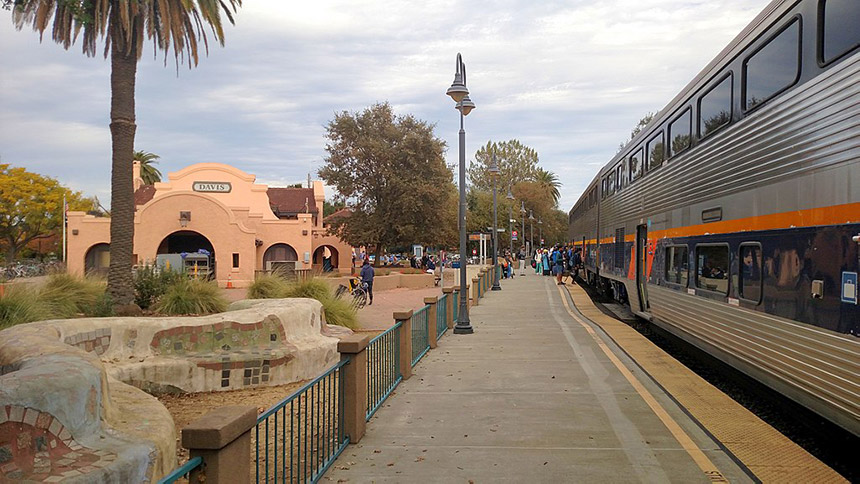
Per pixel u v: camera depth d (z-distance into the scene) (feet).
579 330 49.42
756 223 22.88
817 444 23.15
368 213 154.51
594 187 84.28
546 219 299.38
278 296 53.06
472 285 71.00
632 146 51.85
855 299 15.88
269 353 32.45
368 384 23.61
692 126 32.32
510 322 55.52
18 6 42.91
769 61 22.11
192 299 46.70
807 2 19.11
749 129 23.76
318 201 203.51
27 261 148.56
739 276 24.76
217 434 9.99
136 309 47.32
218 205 122.52
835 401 17.44
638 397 26.61
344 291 70.59
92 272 56.13
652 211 42.73
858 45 16.06
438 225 153.48
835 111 17.17
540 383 29.76
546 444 20.38
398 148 151.02
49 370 13.88
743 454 19.03
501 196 270.87
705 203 29.71
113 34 47.96
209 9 53.47
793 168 19.76
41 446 12.84
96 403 14.62
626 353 38.17
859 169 15.79
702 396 26.63
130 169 48.73
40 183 173.06
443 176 153.58
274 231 143.95
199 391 30.66
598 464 18.39
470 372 32.65
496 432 21.83
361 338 21.45
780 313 20.66
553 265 133.69
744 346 24.48
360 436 21.09
